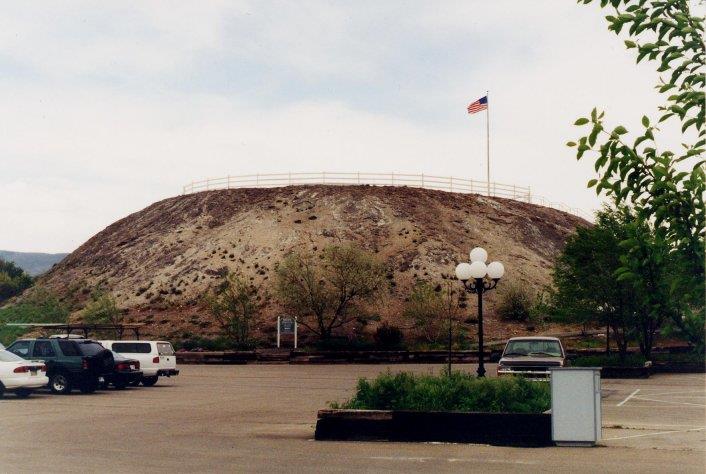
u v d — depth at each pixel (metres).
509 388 16.97
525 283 78.69
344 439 16.14
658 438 16.31
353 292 64.00
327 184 99.50
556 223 102.69
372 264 66.50
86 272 92.25
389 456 13.91
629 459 13.51
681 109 4.92
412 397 16.69
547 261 89.81
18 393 29.31
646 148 5.19
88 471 12.05
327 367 49.62
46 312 68.69
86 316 66.06
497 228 93.81
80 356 29.48
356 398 17.34
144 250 91.88
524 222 97.00
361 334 64.81
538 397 17.03
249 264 82.81
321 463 13.05
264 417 20.80
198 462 13.06
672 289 5.08
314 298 63.06
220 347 58.28
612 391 29.05
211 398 27.31
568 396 15.34
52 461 13.05
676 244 5.14
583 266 39.59
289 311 68.62
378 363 52.75
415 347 58.62
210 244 88.12
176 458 13.51
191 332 66.94
